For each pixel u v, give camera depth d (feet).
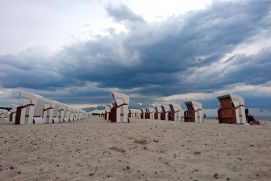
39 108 65.26
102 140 26.04
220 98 52.54
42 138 27.04
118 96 56.08
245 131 31.86
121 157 18.93
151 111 113.39
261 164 16.20
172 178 14.07
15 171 15.52
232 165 16.26
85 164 17.11
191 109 69.26
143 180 13.78
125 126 40.63
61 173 15.12
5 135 28.73
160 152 20.71
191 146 22.65
